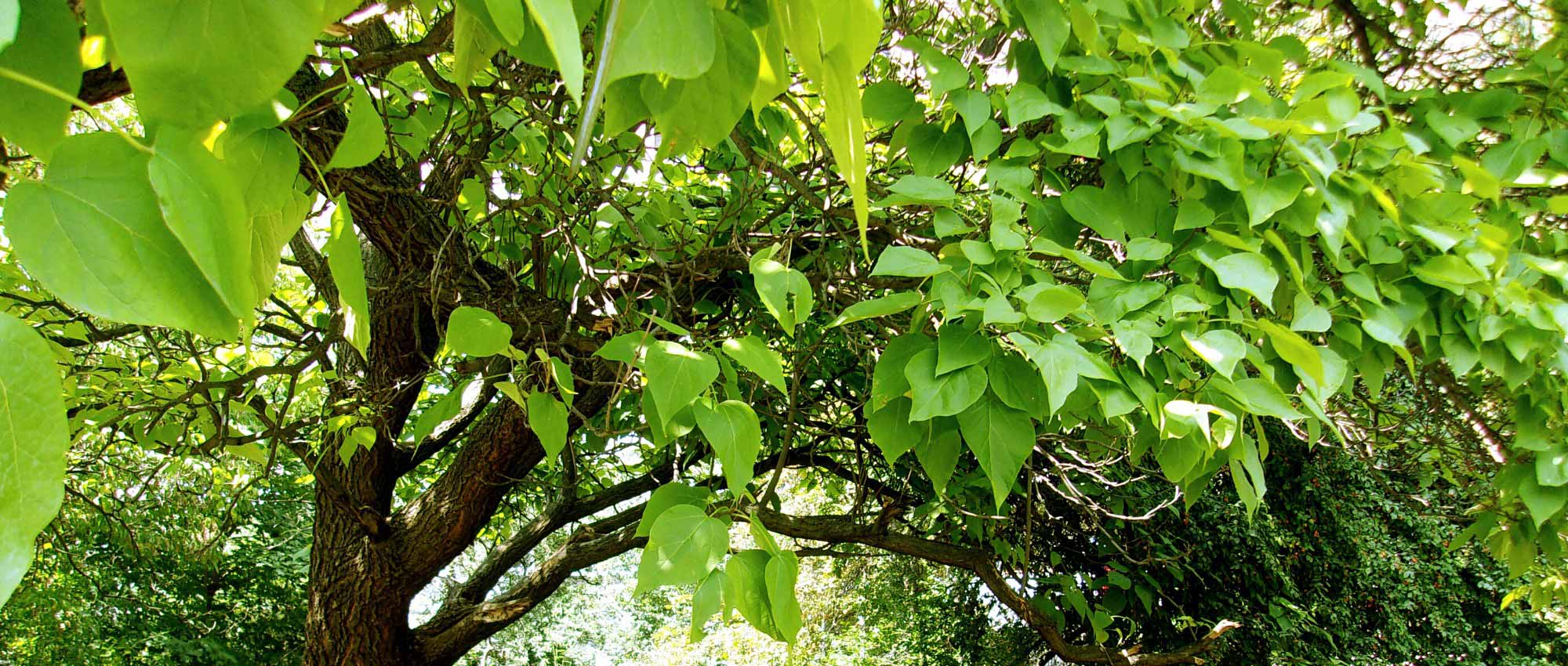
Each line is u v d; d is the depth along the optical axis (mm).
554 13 192
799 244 2479
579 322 2365
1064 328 1337
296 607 9789
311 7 264
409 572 3684
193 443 3496
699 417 1157
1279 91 1842
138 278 295
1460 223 1626
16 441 241
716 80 470
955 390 1145
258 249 570
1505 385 2002
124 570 8117
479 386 2004
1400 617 6477
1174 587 6039
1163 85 1463
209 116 261
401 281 2354
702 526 1073
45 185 289
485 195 2027
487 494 3738
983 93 1408
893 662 8141
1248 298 1376
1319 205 1431
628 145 2139
